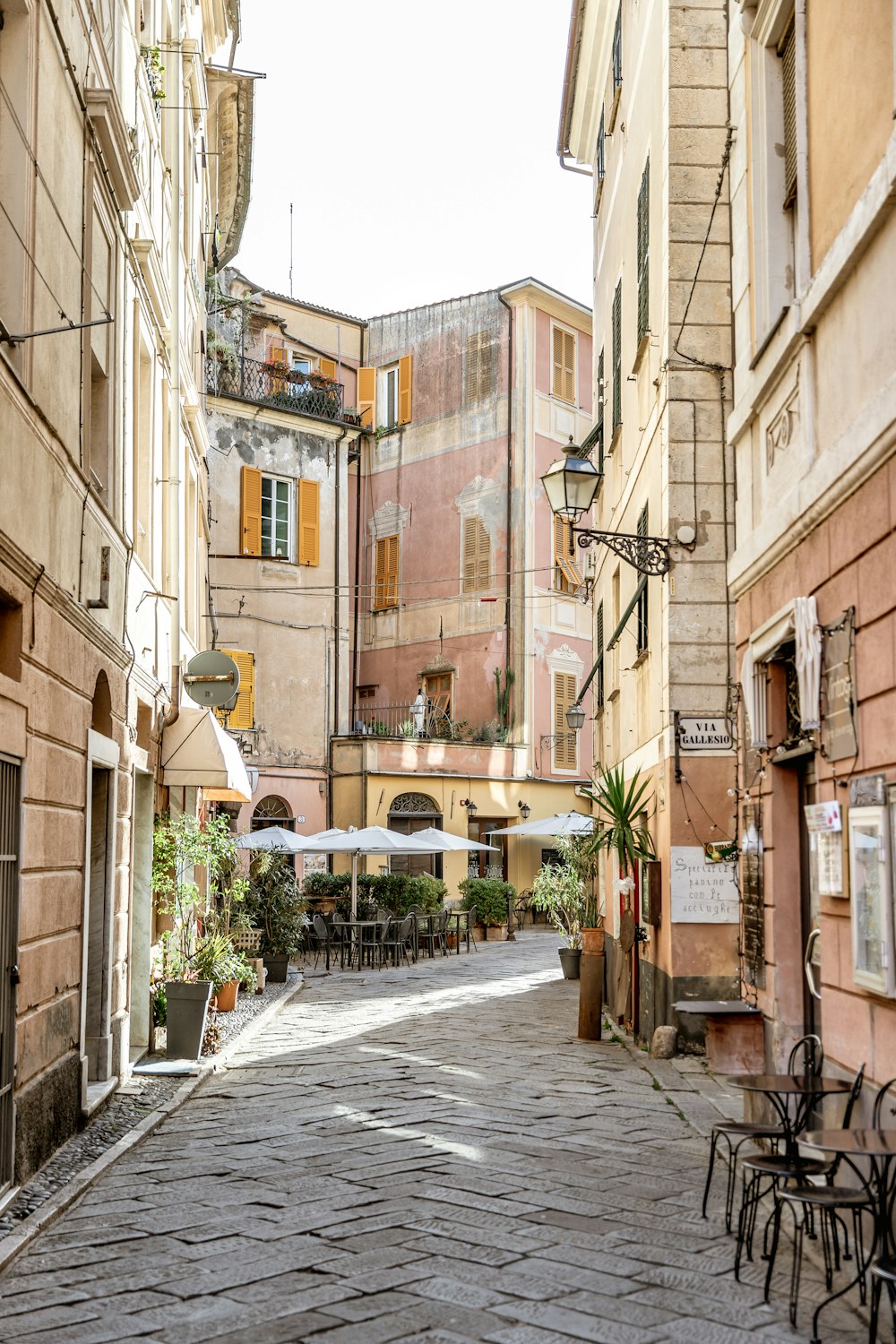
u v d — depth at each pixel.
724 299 12.59
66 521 8.38
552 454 34.03
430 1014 16.16
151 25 13.74
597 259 21.20
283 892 20.44
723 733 12.20
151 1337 4.90
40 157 7.70
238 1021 15.19
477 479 33.97
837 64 6.80
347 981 20.81
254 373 30.39
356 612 36.31
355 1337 4.85
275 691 29.69
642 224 14.61
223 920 17.78
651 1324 5.01
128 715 11.41
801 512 7.14
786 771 8.31
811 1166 5.55
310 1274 5.64
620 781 13.38
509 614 32.91
